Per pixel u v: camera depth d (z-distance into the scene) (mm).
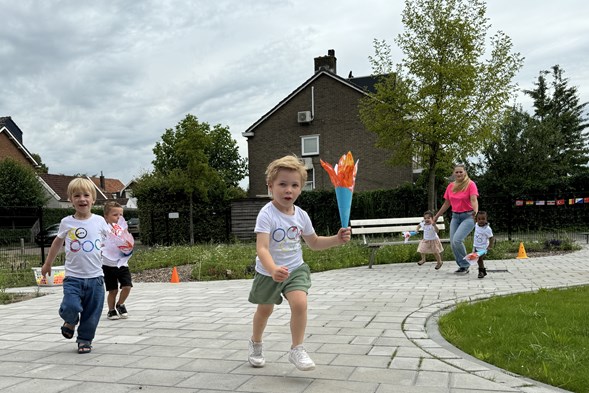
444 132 18969
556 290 6664
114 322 5844
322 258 11586
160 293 8250
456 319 5105
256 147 31375
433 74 19688
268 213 3592
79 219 4676
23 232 20359
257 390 3293
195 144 23750
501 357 3818
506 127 27312
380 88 20344
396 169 28297
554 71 49469
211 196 24203
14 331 5594
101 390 3396
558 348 3889
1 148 39562
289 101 30641
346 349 4277
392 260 11477
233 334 5059
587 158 46688
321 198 22328
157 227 24125
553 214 20391
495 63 19641
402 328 5027
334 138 29625
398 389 3234
